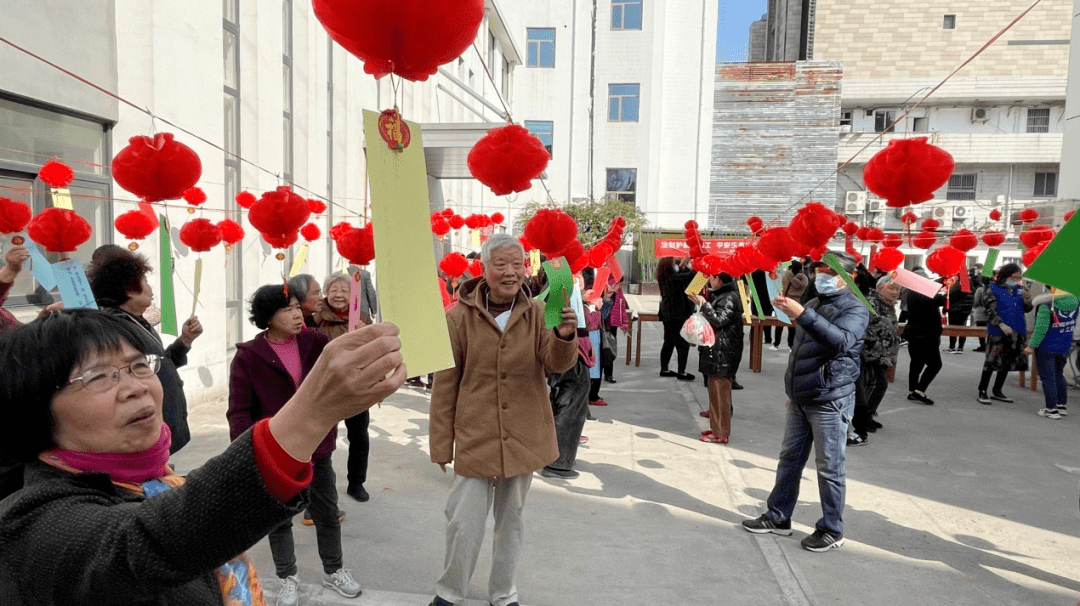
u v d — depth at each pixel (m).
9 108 4.73
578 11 26.56
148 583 0.84
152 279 5.98
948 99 27.44
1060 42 25.88
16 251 2.92
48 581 0.88
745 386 9.27
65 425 0.99
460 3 0.88
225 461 0.83
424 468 5.30
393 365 0.81
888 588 3.57
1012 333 8.17
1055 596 3.53
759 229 4.38
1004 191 26.80
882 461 5.91
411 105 12.99
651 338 14.84
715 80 28.17
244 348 3.21
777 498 4.21
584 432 6.65
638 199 26.92
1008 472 5.63
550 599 3.37
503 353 2.97
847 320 3.91
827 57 29.28
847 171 28.00
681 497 4.86
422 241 0.92
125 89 5.84
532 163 1.72
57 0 5.08
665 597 3.42
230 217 7.24
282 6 8.30
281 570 3.16
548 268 2.73
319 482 3.21
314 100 9.16
